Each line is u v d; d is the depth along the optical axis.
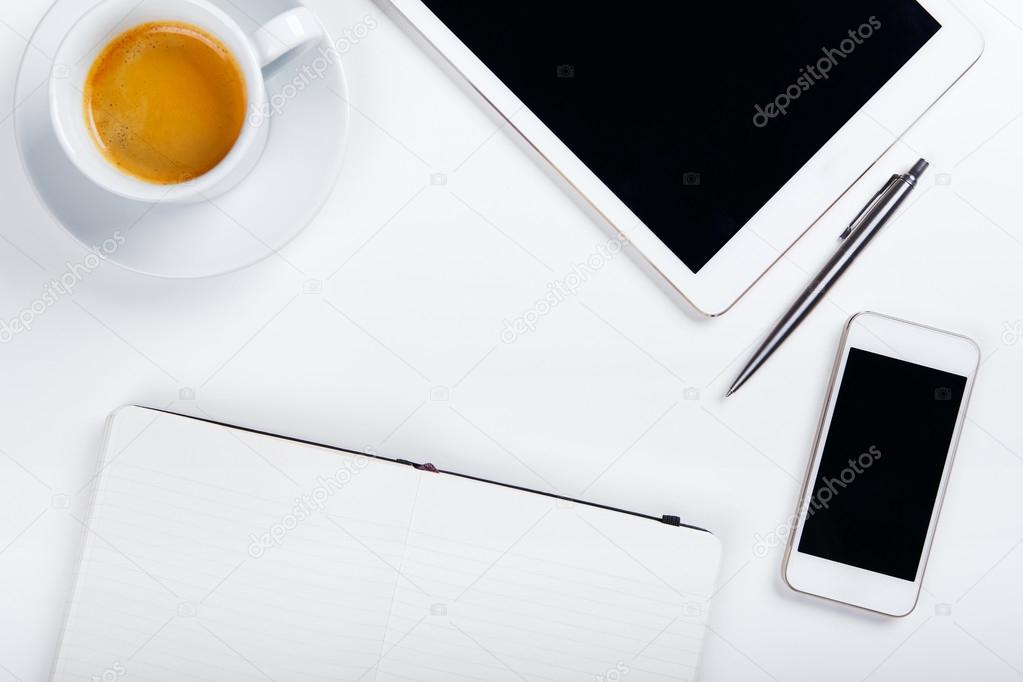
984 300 0.79
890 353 0.78
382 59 0.77
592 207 0.77
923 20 0.77
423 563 0.75
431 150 0.77
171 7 0.70
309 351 0.77
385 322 0.77
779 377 0.78
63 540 0.77
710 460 0.78
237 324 0.77
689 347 0.78
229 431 0.75
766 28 0.76
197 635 0.74
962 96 0.78
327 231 0.77
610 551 0.76
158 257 0.73
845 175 0.76
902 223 0.79
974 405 0.79
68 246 0.76
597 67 0.76
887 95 0.77
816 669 0.78
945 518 0.79
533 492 0.76
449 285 0.77
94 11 0.70
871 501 0.78
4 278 0.76
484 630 0.75
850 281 0.79
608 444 0.78
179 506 0.74
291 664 0.75
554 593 0.76
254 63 0.71
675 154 0.76
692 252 0.76
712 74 0.76
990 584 0.79
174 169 0.72
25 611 0.76
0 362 0.76
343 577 0.75
